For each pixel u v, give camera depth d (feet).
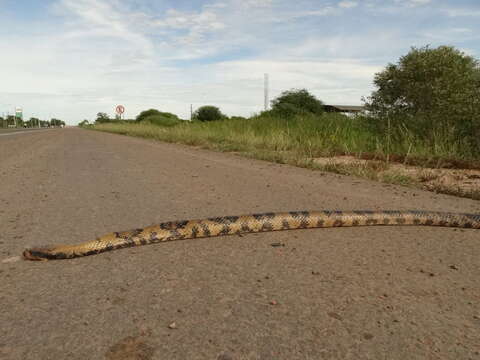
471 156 32.32
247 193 20.08
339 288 8.70
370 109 49.29
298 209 16.53
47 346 6.34
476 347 6.42
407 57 45.93
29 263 10.08
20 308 7.63
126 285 8.74
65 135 103.91
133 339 6.56
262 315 7.41
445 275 9.57
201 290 8.52
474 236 12.98
